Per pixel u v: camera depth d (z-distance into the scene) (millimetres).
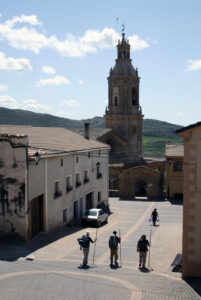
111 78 68875
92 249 20625
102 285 12734
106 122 69438
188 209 15094
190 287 13273
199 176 14922
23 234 21734
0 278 13008
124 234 26391
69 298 11141
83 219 29953
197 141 14883
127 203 48531
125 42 68938
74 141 35062
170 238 24625
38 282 12656
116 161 67125
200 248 14945
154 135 161250
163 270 16406
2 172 21969
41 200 24750
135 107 69188
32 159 22547
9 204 21906
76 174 32438
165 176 55188
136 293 12039
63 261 17094
